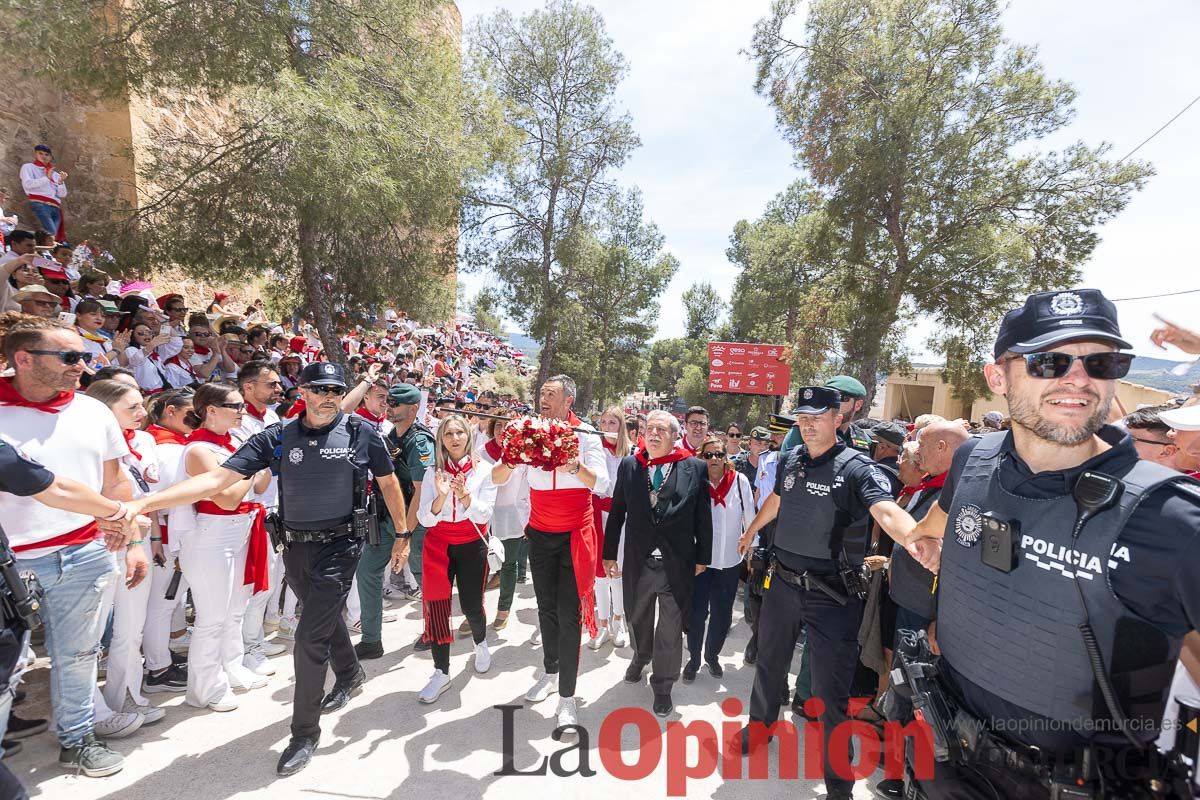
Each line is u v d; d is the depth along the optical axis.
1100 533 1.29
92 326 5.72
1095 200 12.47
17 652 1.95
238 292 13.45
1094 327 1.34
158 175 8.52
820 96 14.06
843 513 2.75
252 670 3.72
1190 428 1.97
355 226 8.94
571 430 3.28
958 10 12.77
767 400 26.09
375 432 3.22
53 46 6.75
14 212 8.32
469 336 30.80
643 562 3.56
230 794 2.57
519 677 3.87
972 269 12.79
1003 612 1.43
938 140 12.72
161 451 3.41
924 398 28.55
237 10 7.07
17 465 2.13
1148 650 1.25
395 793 2.65
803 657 3.61
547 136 18.55
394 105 8.39
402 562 3.34
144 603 3.11
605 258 20.00
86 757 2.65
